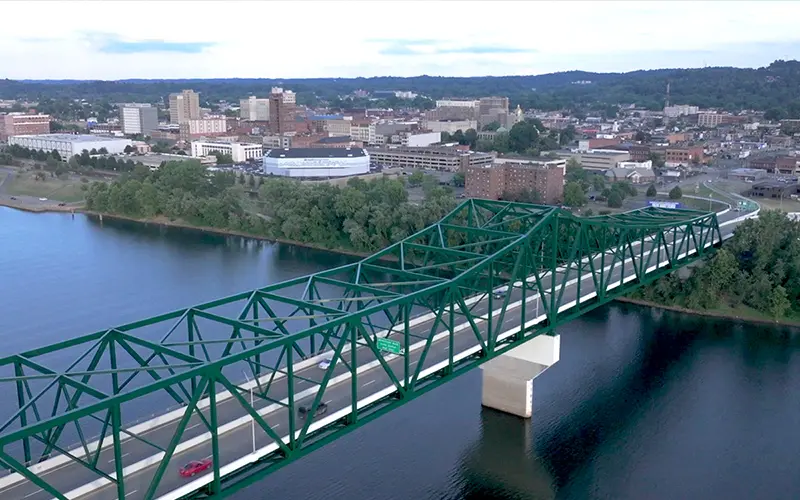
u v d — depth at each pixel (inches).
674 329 5644.7
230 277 6983.3
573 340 5403.5
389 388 3021.7
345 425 2856.8
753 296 5969.5
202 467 2452.0
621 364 4950.8
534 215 4252.0
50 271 7170.3
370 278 7175.2
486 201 4694.9
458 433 4023.1
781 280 6102.4
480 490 3506.4
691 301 6023.6
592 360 5022.1
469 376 4793.3
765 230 6309.1
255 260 7751.0
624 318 5895.7
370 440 3946.9
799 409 4291.3
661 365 4936.0
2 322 5634.8
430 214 7829.7
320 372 3314.5
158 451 2586.1
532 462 3742.6
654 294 6210.6
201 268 7342.5
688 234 5856.3
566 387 4601.4
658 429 4067.4
